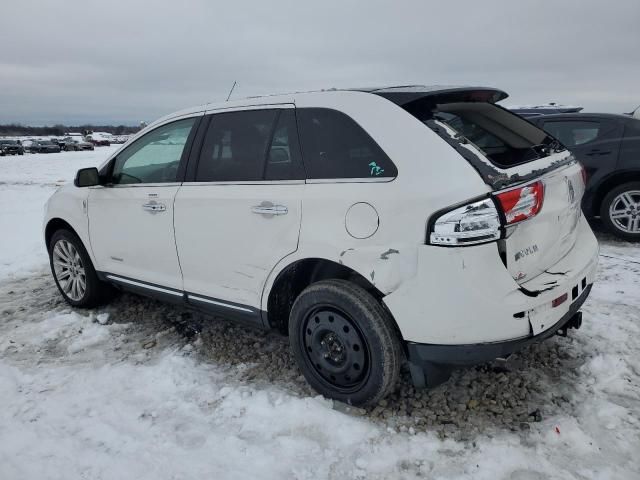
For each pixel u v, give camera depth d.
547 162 2.85
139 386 3.33
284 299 3.26
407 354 2.74
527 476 2.39
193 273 3.56
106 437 2.82
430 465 2.50
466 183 2.43
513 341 2.52
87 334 4.14
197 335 4.04
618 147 6.18
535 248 2.68
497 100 3.35
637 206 6.11
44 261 6.54
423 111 2.75
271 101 3.22
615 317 3.93
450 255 2.42
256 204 3.08
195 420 2.95
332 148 2.87
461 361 2.55
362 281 2.90
